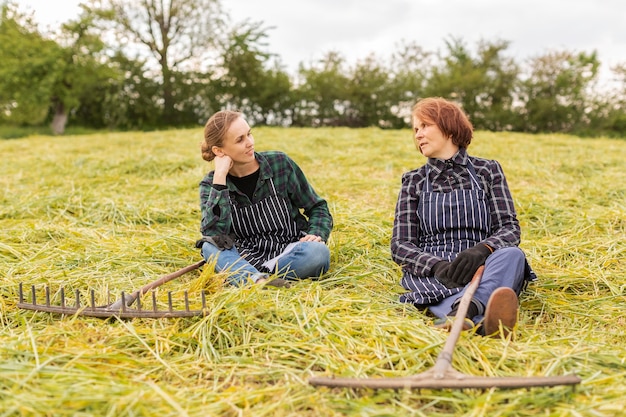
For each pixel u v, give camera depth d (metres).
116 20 27.47
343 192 6.73
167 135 13.96
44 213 5.96
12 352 2.59
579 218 5.16
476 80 22.86
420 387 2.25
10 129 25.11
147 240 4.73
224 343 2.84
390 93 24.09
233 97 26.47
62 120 24.84
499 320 2.78
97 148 11.36
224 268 3.58
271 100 25.30
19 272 3.92
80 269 3.94
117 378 2.40
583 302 3.47
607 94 22.66
